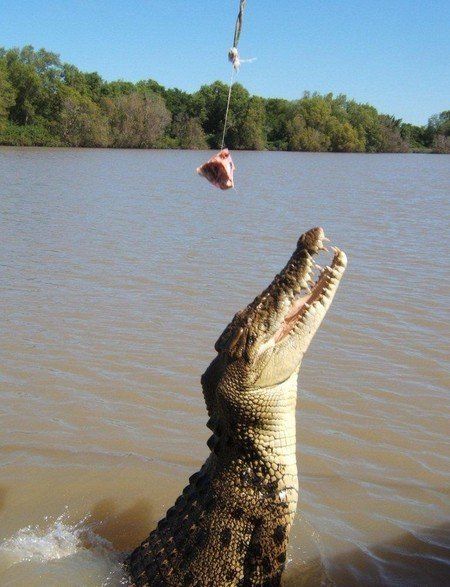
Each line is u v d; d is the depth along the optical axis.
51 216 12.36
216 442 2.89
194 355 5.18
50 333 5.57
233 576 2.78
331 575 3.07
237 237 10.27
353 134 63.72
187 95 56.31
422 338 5.52
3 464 3.84
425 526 3.38
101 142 49.34
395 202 16.31
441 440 4.06
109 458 3.91
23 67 48.03
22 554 3.18
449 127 73.94
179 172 25.89
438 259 8.61
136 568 2.99
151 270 7.80
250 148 57.03
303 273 2.76
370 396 4.55
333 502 3.55
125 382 4.72
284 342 2.78
